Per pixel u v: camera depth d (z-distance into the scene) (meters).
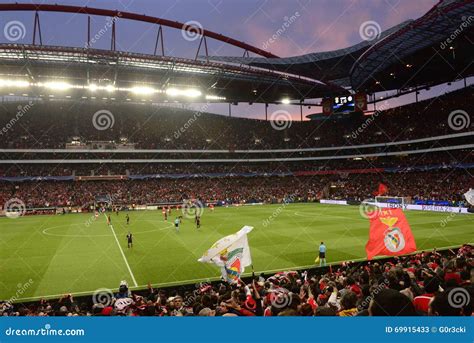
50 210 63.59
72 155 74.94
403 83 79.19
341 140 88.38
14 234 36.72
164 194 75.44
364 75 69.88
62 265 23.06
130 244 28.86
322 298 9.57
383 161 82.00
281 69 83.12
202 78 70.44
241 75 71.00
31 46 50.88
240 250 13.73
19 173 70.81
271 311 7.36
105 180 76.06
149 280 19.64
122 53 55.50
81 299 14.56
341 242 29.50
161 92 73.94
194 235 34.59
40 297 17.05
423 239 29.89
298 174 87.88
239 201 75.94
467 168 66.12
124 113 89.00
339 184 83.88
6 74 61.44
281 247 27.72
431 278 8.56
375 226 14.79
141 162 80.50
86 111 85.31
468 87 74.44
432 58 61.06
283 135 95.06
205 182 83.06
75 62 57.22
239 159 85.31
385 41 49.84
